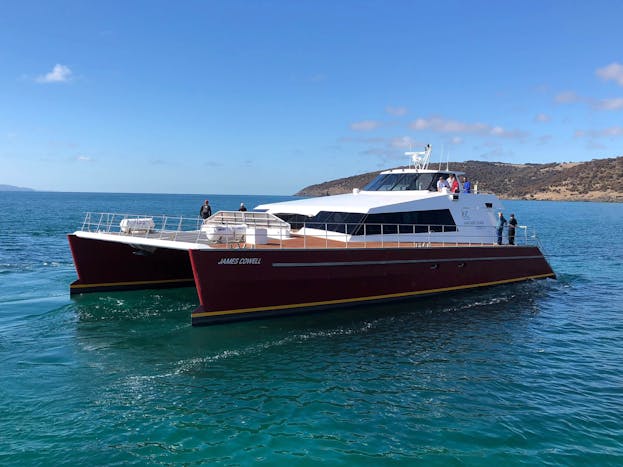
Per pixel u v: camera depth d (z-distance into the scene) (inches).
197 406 307.4
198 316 453.7
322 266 507.2
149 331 456.8
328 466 243.0
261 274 471.8
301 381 350.6
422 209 629.6
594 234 1731.1
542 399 328.2
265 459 248.5
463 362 397.7
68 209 3115.2
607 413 308.0
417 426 286.4
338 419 293.6
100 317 504.1
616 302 626.5
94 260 595.5
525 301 620.4
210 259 443.5
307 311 510.3
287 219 651.5
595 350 435.8
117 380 345.4
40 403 305.3
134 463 242.1
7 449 250.5
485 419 296.7
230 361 386.0
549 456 255.6
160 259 641.0
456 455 255.0
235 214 574.9
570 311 576.7
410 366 385.4
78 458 244.4
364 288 542.9
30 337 437.4
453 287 629.3
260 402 315.0
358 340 445.4
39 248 1063.6
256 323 477.7
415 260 578.9
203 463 244.1
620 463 250.7
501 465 246.4
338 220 590.9
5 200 5334.6
